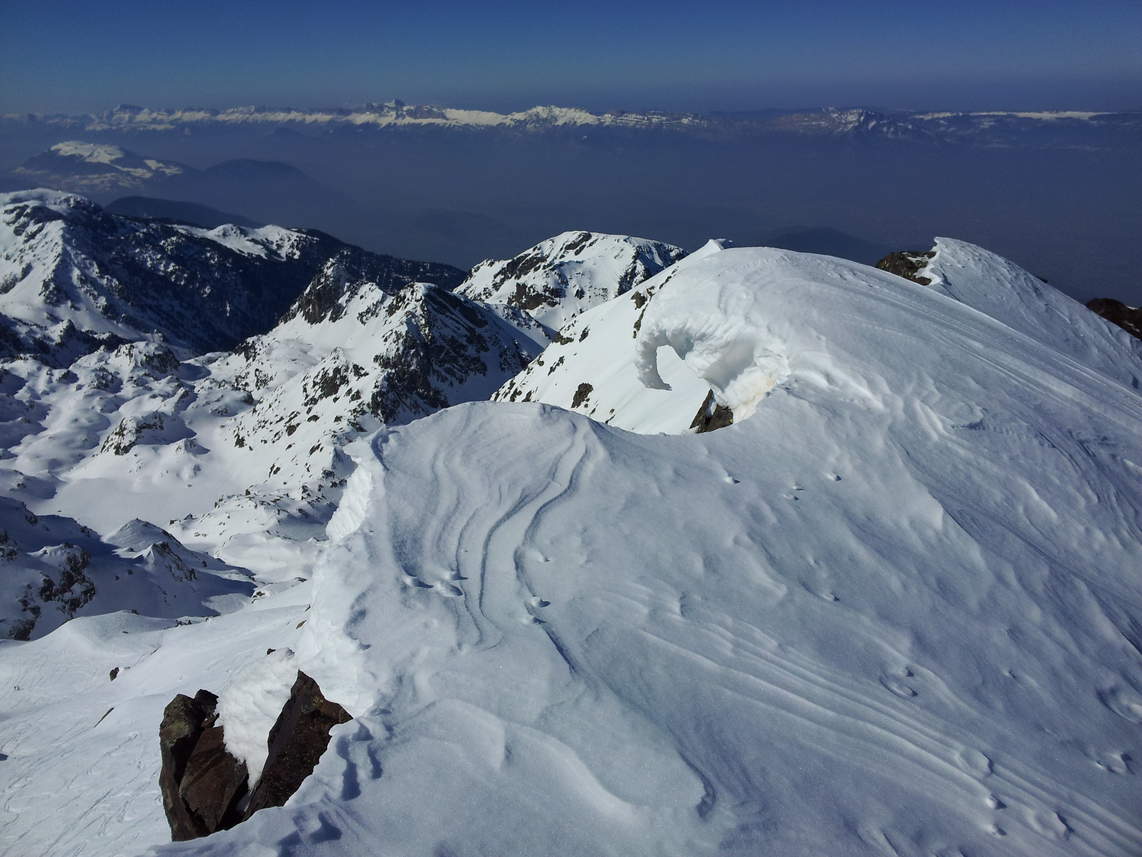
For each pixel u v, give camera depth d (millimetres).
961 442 15492
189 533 140875
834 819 7820
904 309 19547
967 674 10367
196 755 12359
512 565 10859
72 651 39750
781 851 7309
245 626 32750
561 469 13242
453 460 13258
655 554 11422
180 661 31328
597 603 10289
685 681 9227
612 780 7715
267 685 11945
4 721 31484
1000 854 7953
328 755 7672
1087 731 9883
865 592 11484
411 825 7039
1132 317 24516
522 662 9062
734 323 19312
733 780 7957
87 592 79125
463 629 9516
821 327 18234
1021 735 9555
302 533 134000
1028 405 16844
